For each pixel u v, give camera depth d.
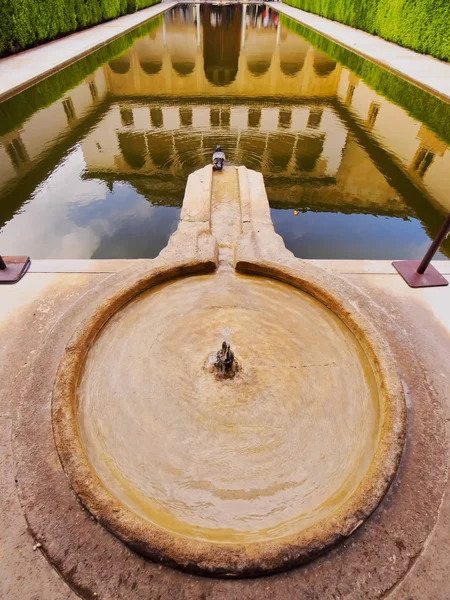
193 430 1.77
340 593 1.32
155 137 6.79
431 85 7.89
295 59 12.21
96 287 2.60
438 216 4.74
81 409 1.84
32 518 1.50
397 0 11.74
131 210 4.70
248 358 2.09
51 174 5.42
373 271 2.84
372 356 2.03
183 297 2.48
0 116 7.01
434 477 1.65
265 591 1.32
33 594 1.33
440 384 2.06
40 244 4.04
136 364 2.05
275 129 7.21
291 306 2.43
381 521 1.50
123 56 12.16
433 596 1.34
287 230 4.43
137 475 1.61
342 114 7.94
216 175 4.36
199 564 1.31
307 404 1.88
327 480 1.61
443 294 2.66
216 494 1.55
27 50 10.70
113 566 1.37
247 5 26.52
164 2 27.06
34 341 2.26
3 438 1.78
